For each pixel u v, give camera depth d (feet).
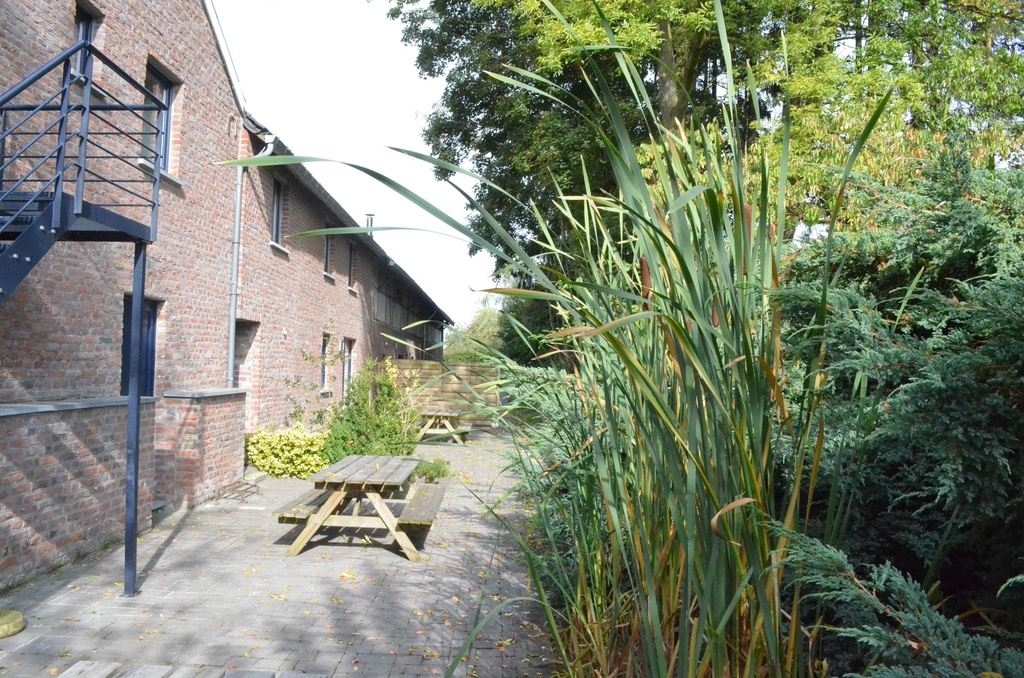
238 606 16.55
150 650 13.89
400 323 87.04
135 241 18.11
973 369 5.30
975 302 5.64
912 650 4.93
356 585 18.29
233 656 13.73
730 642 5.72
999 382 5.26
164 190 28.35
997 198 7.30
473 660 13.66
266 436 34.94
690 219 6.17
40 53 21.38
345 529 24.43
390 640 14.64
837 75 33.73
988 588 7.32
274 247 40.57
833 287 6.03
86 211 16.15
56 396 21.54
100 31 24.20
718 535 4.74
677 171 6.44
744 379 5.32
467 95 56.70
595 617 8.21
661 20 36.04
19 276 15.14
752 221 6.05
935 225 7.63
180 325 29.78
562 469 8.91
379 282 73.15
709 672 6.23
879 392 5.81
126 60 25.52
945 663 4.65
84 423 19.71
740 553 5.51
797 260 8.82
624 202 5.30
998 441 5.27
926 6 37.60
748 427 5.22
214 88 32.63
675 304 4.96
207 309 32.17
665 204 6.40
